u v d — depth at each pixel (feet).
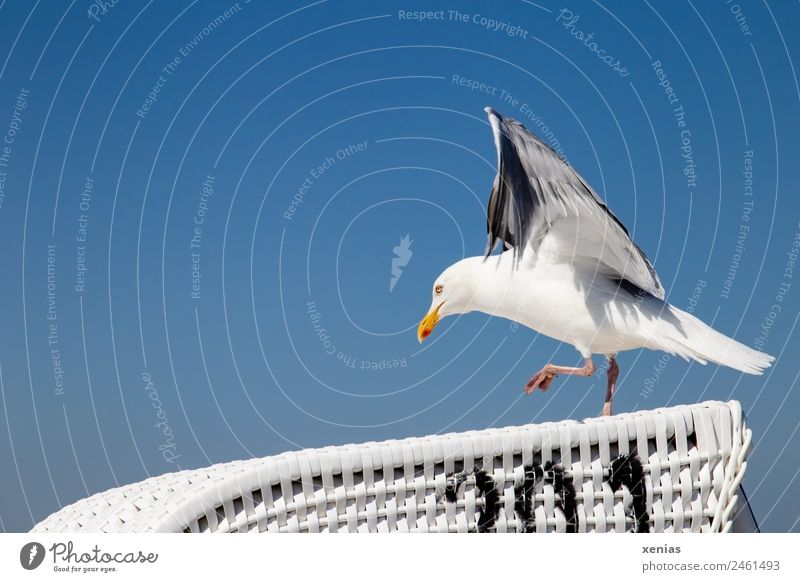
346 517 6.40
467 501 6.64
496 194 8.93
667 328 10.01
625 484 6.82
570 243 9.82
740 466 6.96
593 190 9.14
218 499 6.11
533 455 6.78
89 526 6.59
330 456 6.42
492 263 10.82
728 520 6.95
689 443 7.04
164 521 5.98
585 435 6.82
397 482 6.56
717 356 9.77
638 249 9.68
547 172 8.95
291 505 6.30
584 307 10.05
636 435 6.88
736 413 7.03
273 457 6.84
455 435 6.90
